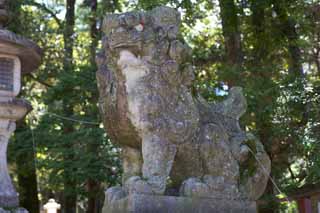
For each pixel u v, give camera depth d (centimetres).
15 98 799
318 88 1023
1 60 802
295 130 1043
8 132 788
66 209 1533
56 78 1430
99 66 607
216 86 1252
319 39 1359
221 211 584
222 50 1456
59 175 1318
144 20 585
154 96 575
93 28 1603
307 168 984
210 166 597
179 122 583
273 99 1070
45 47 1465
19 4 1310
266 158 637
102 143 1260
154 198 548
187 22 1331
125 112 578
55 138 1282
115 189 580
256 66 1270
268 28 1333
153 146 567
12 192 765
